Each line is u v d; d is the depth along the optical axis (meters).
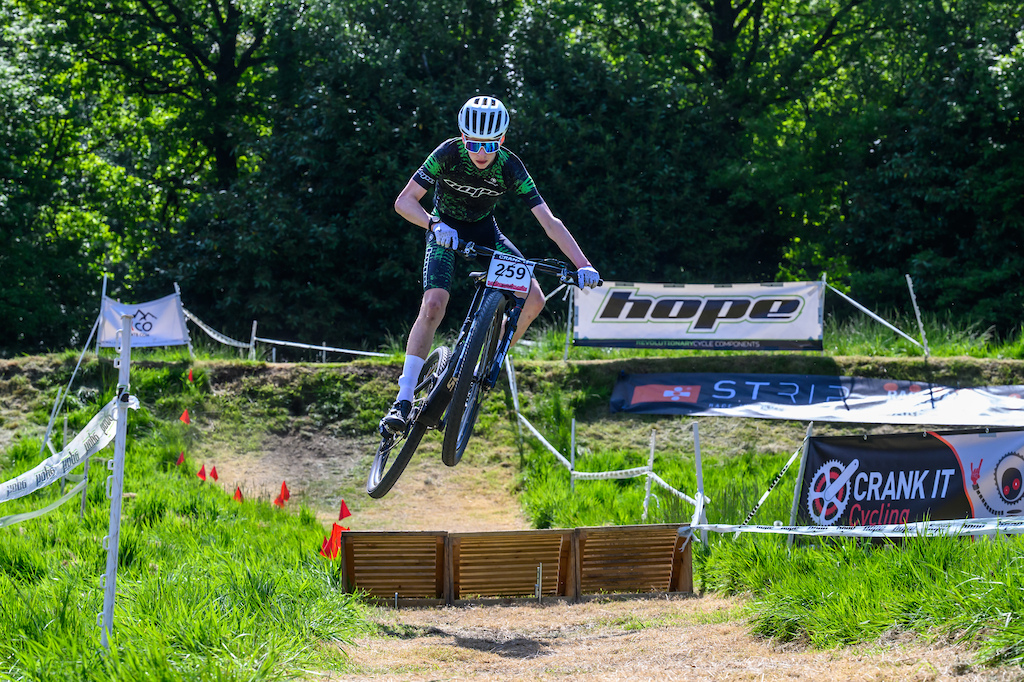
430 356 5.61
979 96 21.11
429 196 22.17
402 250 22.41
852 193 23.14
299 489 13.25
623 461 13.43
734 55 27.41
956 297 21.53
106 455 12.48
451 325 22.28
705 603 7.45
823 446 8.00
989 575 5.19
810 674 4.68
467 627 6.92
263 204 21.69
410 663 5.52
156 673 4.27
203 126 27.50
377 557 8.00
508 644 6.26
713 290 15.09
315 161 21.81
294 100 24.59
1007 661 4.28
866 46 27.19
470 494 13.24
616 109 23.44
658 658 5.52
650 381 15.13
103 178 25.80
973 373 14.54
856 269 24.03
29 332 22.45
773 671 4.82
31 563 6.89
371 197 21.69
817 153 24.12
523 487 13.24
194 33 28.05
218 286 22.25
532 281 5.09
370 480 5.41
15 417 13.95
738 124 26.09
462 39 23.67
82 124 24.62
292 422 14.82
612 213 22.33
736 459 13.17
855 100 24.44
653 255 23.23
